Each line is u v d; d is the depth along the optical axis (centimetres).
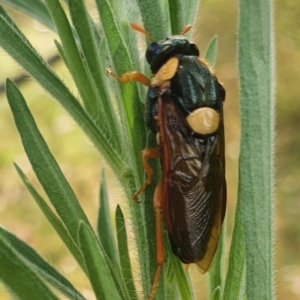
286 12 40
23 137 15
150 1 15
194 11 16
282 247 36
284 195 38
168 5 15
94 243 14
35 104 42
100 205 17
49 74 15
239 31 14
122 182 15
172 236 16
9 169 39
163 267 15
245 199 14
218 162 16
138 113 15
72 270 33
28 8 16
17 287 14
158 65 16
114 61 15
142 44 16
